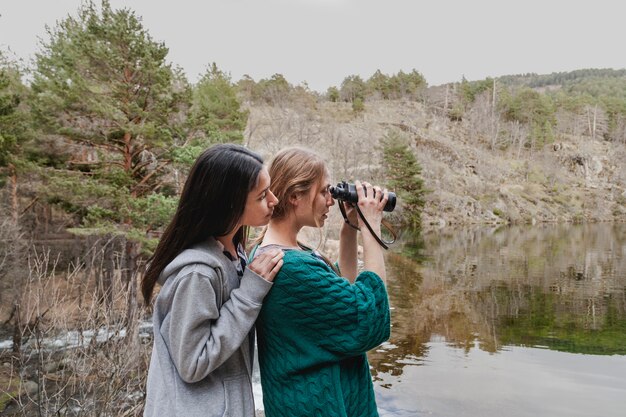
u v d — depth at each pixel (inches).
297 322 46.1
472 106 3661.4
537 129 3314.5
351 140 2027.6
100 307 164.4
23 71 507.5
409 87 3752.5
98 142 425.7
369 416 49.6
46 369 166.2
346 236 60.4
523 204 2476.6
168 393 44.8
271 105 2554.1
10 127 419.5
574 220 2491.4
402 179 1704.0
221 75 717.9
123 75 422.0
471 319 542.0
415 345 442.9
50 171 426.3
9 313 364.2
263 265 45.8
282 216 53.2
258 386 293.3
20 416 207.0
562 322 537.3
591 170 3144.7
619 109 3848.4
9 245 352.8
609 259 1053.2
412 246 1232.8
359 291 46.9
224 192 46.0
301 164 52.4
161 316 46.8
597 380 361.1
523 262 990.4
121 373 161.3
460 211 2180.1
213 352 43.0
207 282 43.7
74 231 371.2
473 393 328.5
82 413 152.1
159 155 447.2
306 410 45.3
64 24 447.8
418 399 315.6
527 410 304.5
